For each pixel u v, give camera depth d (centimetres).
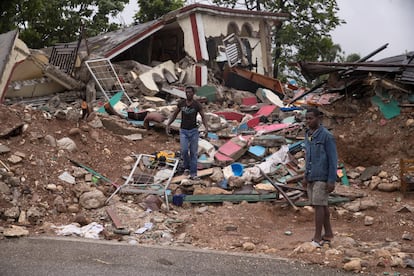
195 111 849
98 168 841
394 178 843
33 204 687
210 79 1638
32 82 1349
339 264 536
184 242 629
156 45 1902
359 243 617
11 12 1967
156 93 1429
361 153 934
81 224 667
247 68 1831
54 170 768
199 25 1631
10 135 804
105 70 1398
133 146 950
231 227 676
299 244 614
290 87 1888
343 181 871
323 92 1082
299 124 1062
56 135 873
